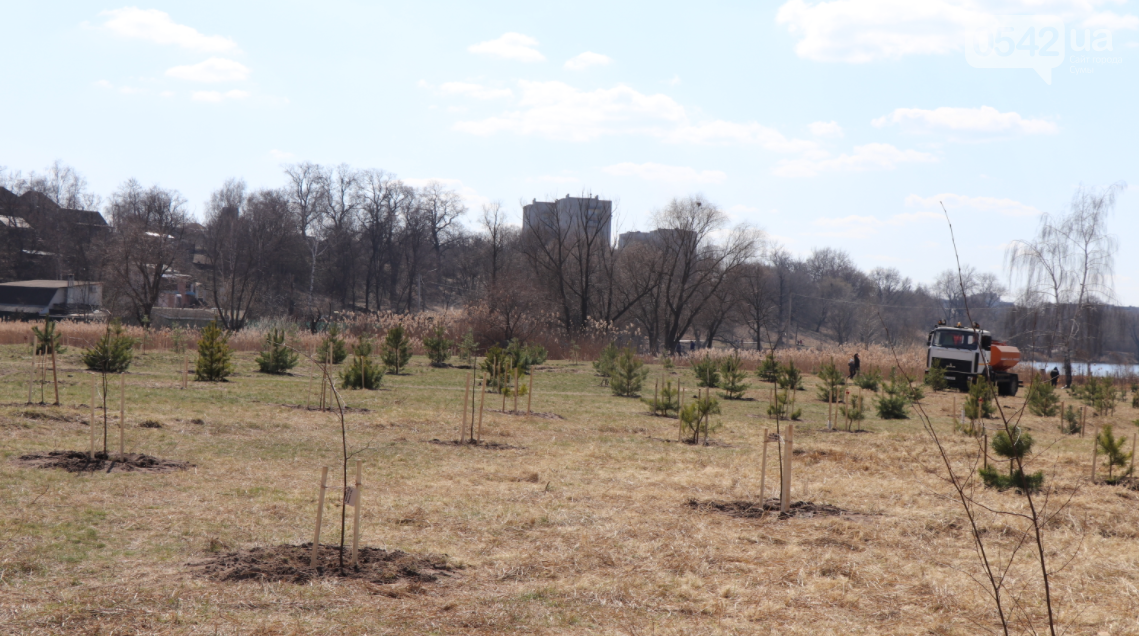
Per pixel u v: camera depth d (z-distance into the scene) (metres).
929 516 8.59
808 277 106.38
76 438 10.68
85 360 20.66
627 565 6.48
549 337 46.41
